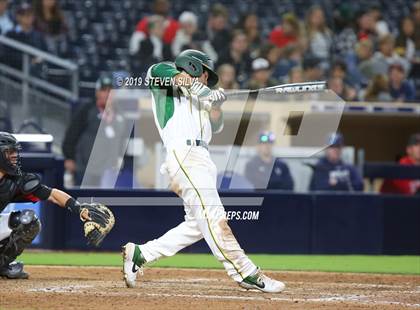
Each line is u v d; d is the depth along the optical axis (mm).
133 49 53719
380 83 50906
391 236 40281
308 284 26406
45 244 37156
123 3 59812
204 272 29375
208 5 63156
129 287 23641
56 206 37344
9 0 54031
